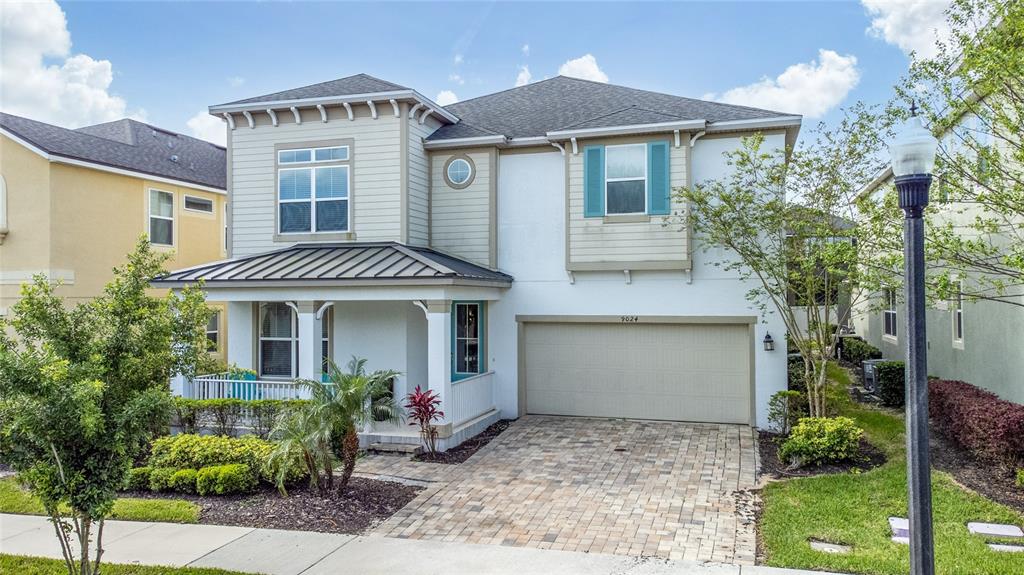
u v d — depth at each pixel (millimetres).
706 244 13352
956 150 9828
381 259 12984
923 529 4285
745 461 10805
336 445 9922
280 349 14750
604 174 13883
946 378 14625
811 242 11742
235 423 12445
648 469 10461
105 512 5555
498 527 7930
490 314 14859
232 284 12742
